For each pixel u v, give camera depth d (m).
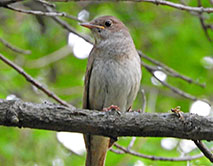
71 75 14.53
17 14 13.41
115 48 9.13
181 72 14.00
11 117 6.23
